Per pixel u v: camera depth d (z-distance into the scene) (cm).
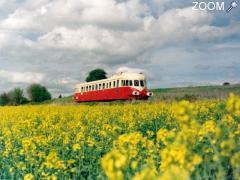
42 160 1002
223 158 567
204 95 3534
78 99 4884
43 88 8438
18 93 8300
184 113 465
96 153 1028
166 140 588
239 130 655
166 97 4044
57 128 1550
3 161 1063
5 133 1540
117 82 3875
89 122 1880
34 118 2233
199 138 625
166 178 353
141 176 357
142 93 3781
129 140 647
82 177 855
